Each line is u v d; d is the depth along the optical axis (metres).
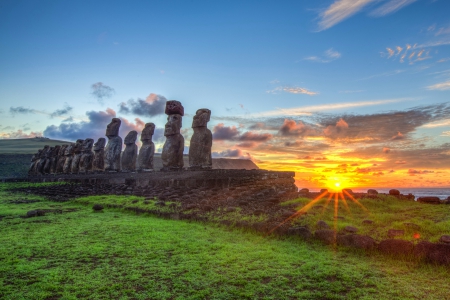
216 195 13.38
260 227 8.26
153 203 12.98
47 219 11.19
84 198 16.52
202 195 13.70
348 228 7.36
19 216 12.15
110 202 14.59
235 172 15.80
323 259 6.12
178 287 5.07
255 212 9.68
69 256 6.71
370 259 6.09
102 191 18.78
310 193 12.08
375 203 10.12
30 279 5.50
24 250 7.18
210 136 18.27
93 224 10.05
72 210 13.61
